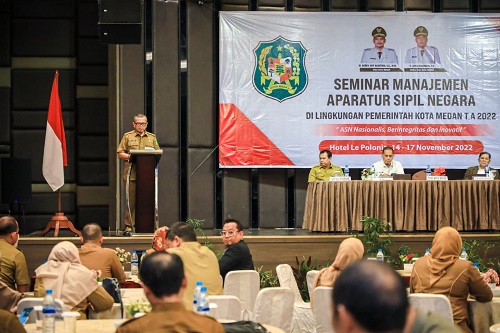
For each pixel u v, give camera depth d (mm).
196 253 5613
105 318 5285
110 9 9836
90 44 12336
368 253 9352
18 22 12289
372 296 1718
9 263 6465
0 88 12258
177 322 3139
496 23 11680
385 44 11609
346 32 11609
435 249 5699
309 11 11812
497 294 6293
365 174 10242
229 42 11531
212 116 11672
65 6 12359
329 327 5641
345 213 9711
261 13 11562
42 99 12305
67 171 12297
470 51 11672
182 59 11625
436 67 11641
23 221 10859
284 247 9555
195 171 11594
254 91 11531
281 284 7277
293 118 11547
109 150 11789
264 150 11531
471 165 11625
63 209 12258
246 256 7191
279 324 5570
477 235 9656
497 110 11680
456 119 11641
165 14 11609
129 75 11508
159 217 11500
